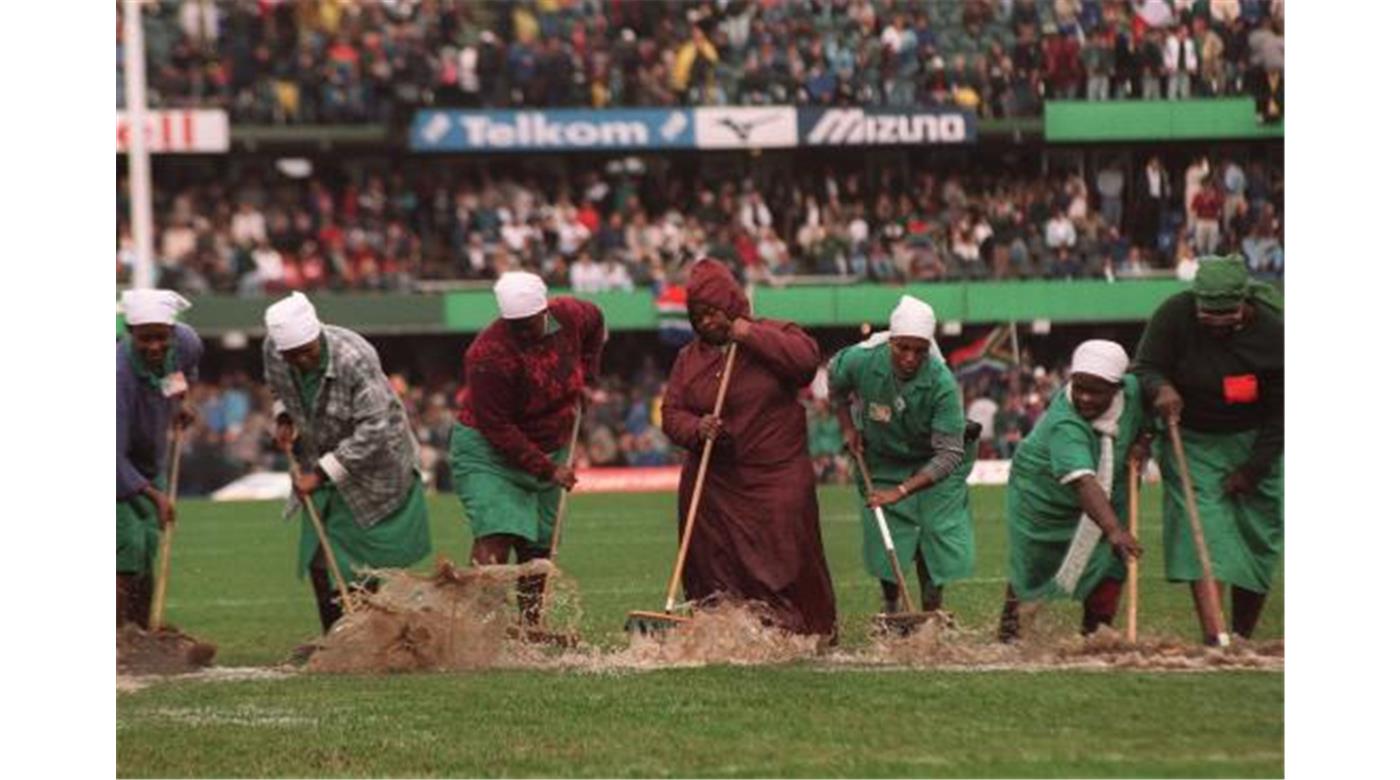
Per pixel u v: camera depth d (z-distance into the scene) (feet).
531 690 88.53
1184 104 316.81
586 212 337.72
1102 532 98.78
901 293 323.98
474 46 341.41
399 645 96.84
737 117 337.11
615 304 329.31
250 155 339.77
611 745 76.95
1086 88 321.93
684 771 72.59
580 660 98.48
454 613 97.40
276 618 130.82
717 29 342.64
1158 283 316.81
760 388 103.81
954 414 106.11
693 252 331.77
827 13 341.21
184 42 333.21
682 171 346.95
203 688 91.66
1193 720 79.10
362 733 80.07
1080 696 83.92
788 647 98.78
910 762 73.10
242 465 296.10
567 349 108.27
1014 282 320.29
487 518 106.11
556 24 342.23
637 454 298.76
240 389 303.68
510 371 105.91
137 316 102.58
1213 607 98.22
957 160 336.29
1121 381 99.14
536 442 107.65
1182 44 318.24
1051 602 109.19
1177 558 100.22
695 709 83.10
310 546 104.73
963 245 326.65
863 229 330.75
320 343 102.42
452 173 345.51
